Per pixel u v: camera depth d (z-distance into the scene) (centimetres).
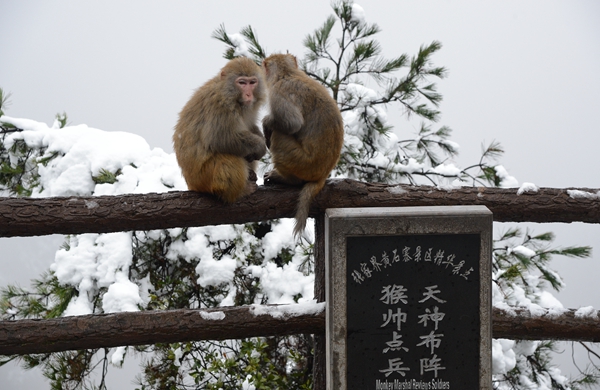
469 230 353
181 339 396
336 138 398
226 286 550
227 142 394
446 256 355
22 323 381
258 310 402
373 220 351
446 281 356
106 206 380
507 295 537
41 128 601
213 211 392
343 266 353
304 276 541
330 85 614
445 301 356
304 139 395
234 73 402
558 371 585
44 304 545
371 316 355
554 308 421
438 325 357
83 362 543
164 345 532
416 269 355
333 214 353
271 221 561
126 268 511
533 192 411
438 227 352
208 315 396
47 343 381
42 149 596
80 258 514
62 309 506
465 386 359
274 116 395
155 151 579
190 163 399
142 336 389
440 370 358
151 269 546
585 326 412
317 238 427
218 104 396
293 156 394
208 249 532
